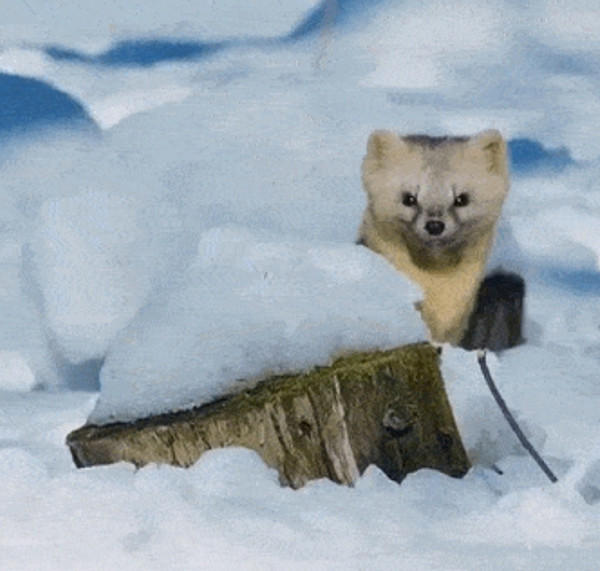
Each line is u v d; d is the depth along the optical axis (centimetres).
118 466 776
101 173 1923
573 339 1562
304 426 786
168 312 823
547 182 2195
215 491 739
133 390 799
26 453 788
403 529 688
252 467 763
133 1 2816
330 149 2056
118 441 782
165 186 1827
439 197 1459
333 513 703
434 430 812
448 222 1452
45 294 1612
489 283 1561
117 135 2125
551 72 2623
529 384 1238
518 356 1390
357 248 858
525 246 1895
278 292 824
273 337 805
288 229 1748
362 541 670
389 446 799
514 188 2162
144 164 1952
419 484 776
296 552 657
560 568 637
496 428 895
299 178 1866
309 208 1794
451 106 2503
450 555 654
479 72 2619
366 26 2675
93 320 1577
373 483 782
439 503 750
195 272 845
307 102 2316
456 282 1490
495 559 648
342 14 2734
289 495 739
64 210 1712
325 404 789
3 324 1595
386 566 641
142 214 1728
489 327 1526
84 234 1664
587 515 695
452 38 2633
